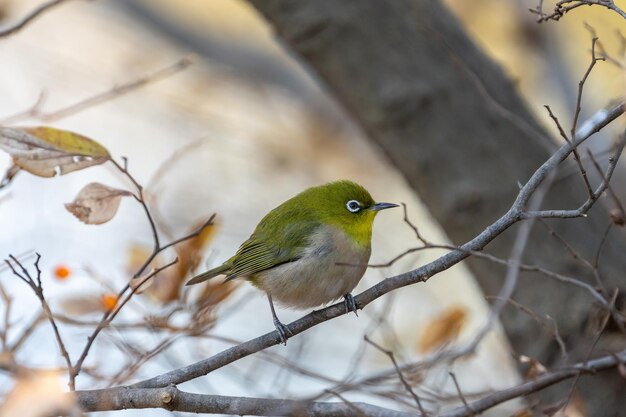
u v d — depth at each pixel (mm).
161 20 23750
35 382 7082
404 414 8734
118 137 22797
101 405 8797
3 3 16734
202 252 11289
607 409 11203
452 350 11289
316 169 23625
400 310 18297
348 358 16578
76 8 24250
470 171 12742
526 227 10812
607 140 15531
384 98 13000
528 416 9961
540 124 13211
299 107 24609
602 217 12586
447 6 13672
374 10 13102
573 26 20250
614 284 11828
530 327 12117
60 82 22859
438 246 8719
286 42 13711
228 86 24516
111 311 9805
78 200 9641
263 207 21766
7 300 9500
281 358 12156
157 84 23922
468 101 12875
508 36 21062
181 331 10500
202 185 22031
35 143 9461
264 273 11656
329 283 11453
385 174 23516
